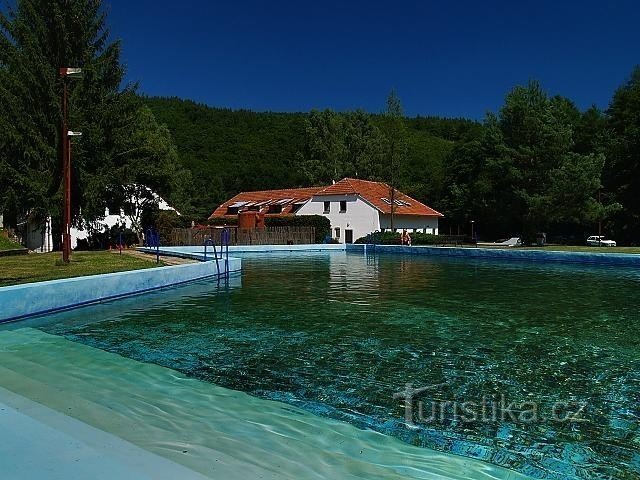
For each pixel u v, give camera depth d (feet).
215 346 24.56
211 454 12.83
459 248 102.47
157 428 14.52
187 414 15.71
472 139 197.16
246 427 14.76
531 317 32.50
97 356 22.70
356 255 106.93
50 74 96.78
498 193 152.35
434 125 311.88
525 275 61.67
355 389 18.34
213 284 51.24
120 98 107.76
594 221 134.00
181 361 21.89
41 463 10.75
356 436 14.32
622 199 145.18
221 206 192.54
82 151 96.43
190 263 58.13
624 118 159.22
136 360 22.03
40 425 13.05
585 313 34.09
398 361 21.89
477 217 178.60
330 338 26.25
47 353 23.22
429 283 52.70
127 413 15.69
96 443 11.94
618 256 77.10
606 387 18.61
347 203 155.22
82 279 36.83
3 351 23.58
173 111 260.42
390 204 156.04
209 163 244.63
